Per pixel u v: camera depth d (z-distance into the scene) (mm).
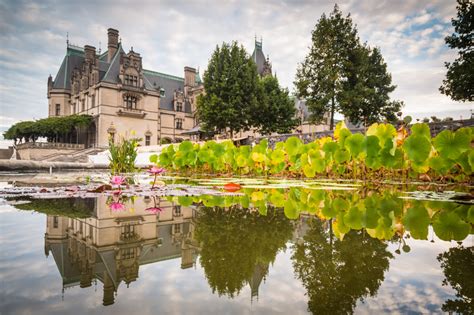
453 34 18453
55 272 925
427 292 815
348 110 24328
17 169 9359
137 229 1669
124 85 40656
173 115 51656
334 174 7027
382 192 3691
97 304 699
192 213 2232
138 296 766
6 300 699
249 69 30938
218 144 8062
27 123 43031
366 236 1550
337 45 25094
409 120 5762
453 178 5285
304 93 25922
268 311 684
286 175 7633
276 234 1588
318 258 1163
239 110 30297
